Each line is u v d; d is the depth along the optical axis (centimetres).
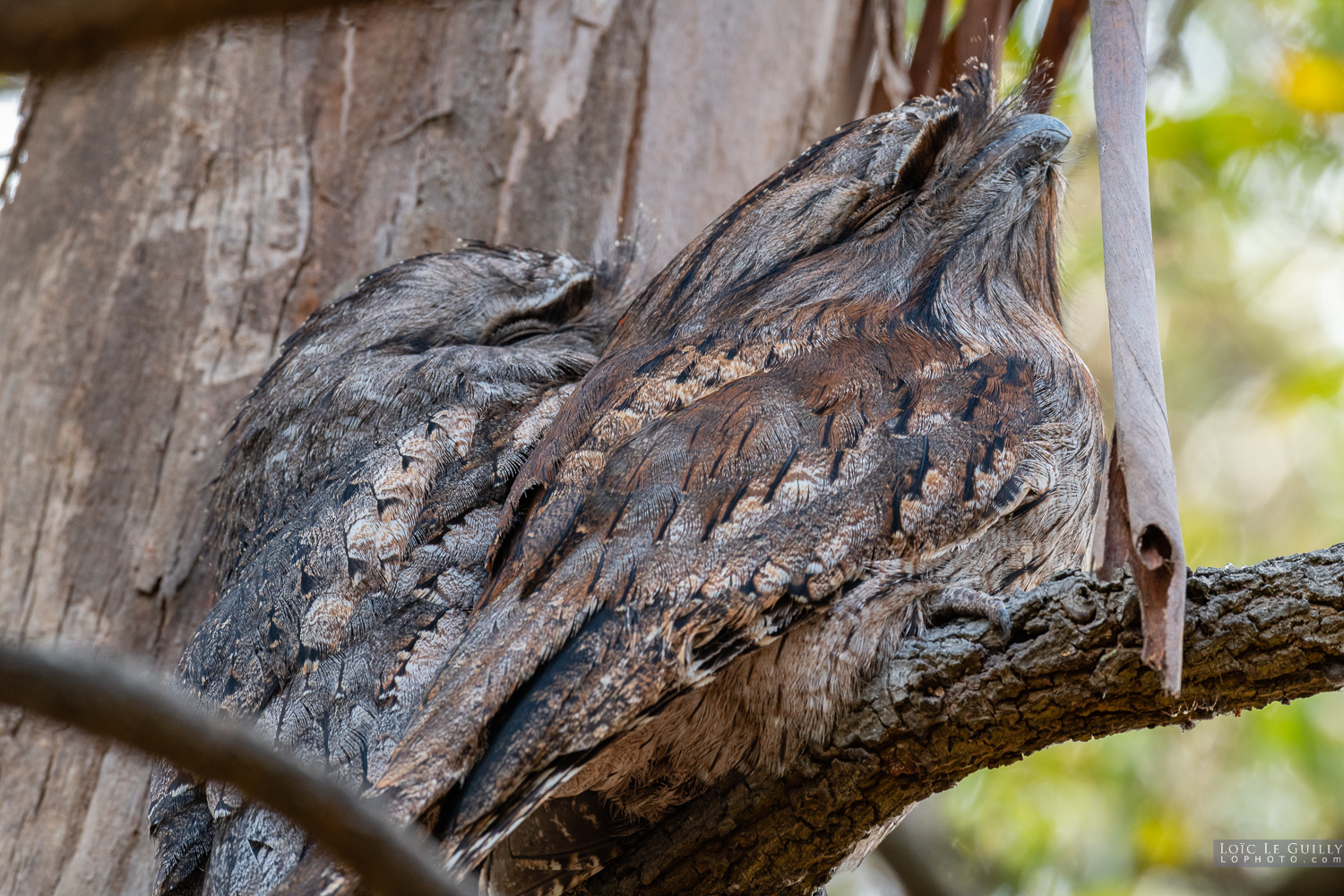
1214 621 540
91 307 949
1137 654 548
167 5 211
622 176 1022
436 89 1013
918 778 603
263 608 719
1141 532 507
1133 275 561
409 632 696
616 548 597
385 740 661
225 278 962
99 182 978
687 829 637
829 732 605
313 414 869
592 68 1033
